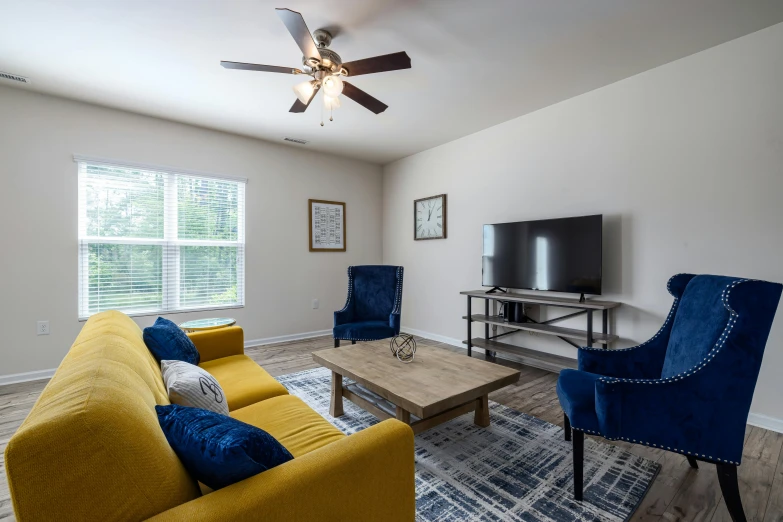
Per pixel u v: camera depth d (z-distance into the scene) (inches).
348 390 95.0
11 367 119.7
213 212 160.9
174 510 27.7
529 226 135.6
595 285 116.8
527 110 138.3
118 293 138.7
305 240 187.8
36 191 123.0
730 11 81.7
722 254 96.0
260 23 85.4
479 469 72.2
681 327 67.3
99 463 25.6
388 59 80.1
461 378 79.4
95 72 108.7
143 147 142.3
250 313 170.6
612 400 57.7
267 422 59.1
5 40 92.0
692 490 65.3
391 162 211.5
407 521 40.7
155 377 52.5
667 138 105.5
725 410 53.6
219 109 136.3
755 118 90.7
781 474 70.1
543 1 78.4
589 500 62.7
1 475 72.1
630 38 92.4
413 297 195.5
